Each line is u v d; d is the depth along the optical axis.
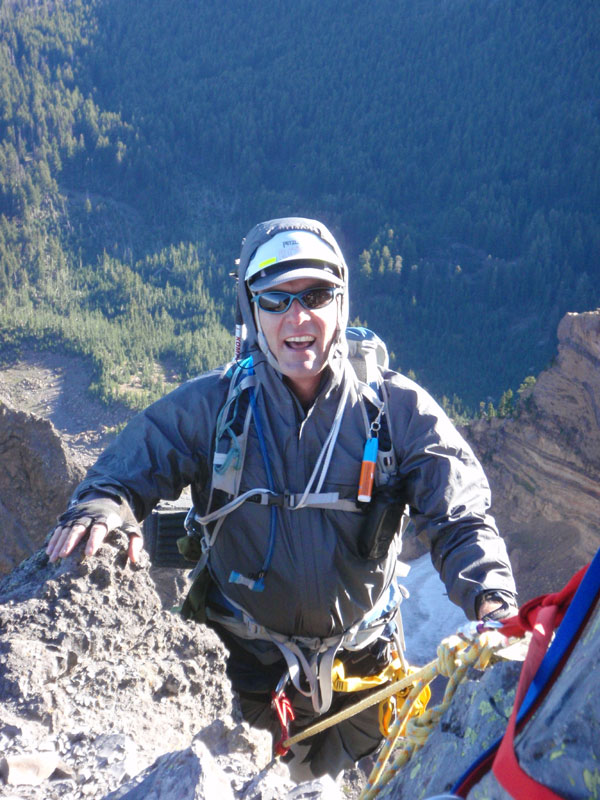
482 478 3.27
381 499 3.23
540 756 1.08
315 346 3.16
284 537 3.28
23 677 2.89
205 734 2.72
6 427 16.95
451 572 3.09
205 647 3.45
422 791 1.50
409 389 3.31
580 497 72.12
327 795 2.26
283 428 3.28
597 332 70.62
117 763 2.63
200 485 3.52
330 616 3.36
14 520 16.55
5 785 2.52
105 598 3.29
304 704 3.56
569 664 1.17
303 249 3.14
